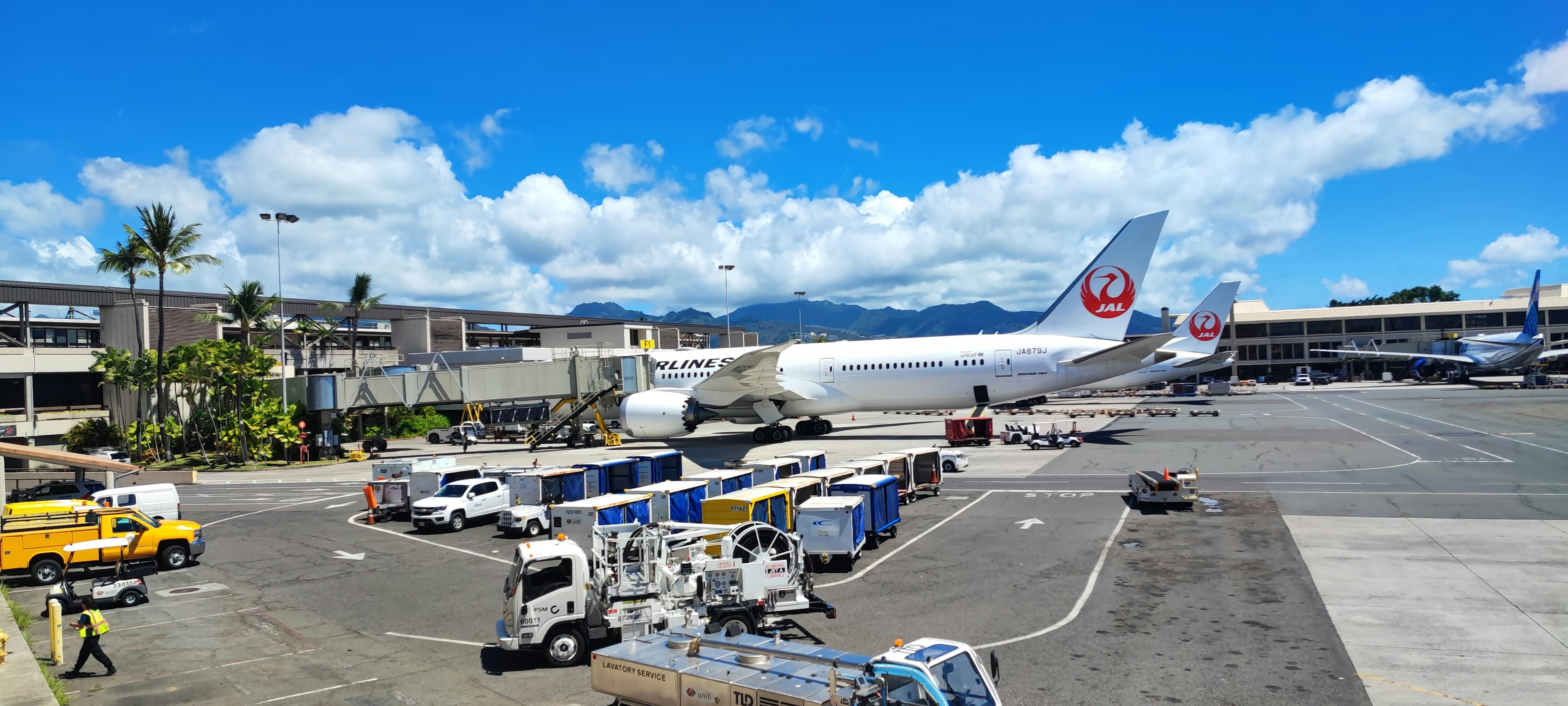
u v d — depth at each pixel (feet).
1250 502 106.93
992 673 40.47
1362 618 60.44
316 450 220.02
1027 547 86.99
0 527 86.94
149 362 217.15
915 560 83.71
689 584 57.88
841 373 192.65
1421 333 467.11
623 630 55.52
